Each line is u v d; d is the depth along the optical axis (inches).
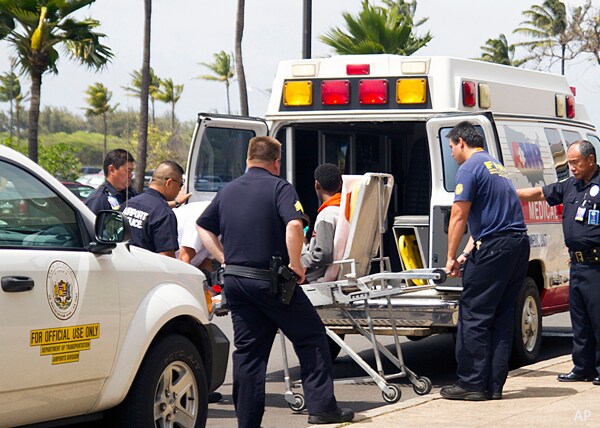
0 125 4013.3
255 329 407.8
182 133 4308.6
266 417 469.7
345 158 653.9
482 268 476.1
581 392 495.2
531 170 604.7
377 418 439.8
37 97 2114.9
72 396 341.7
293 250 397.7
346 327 533.3
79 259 344.2
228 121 598.5
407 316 524.1
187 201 592.4
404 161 696.4
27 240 331.3
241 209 403.5
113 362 355.9
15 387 317.1
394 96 573.0
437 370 604.7
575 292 517.3
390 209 684.1
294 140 607.8
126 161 526.9
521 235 481.7
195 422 390.6
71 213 350.9
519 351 569.3
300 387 533.3
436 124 545.3
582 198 514.0
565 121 674.8
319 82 589.9
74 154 2834.6
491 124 537.0
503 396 488.7
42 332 324.5
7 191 331.0
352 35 1578.5
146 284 372.5
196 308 390.3
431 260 543.8
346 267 498.0
